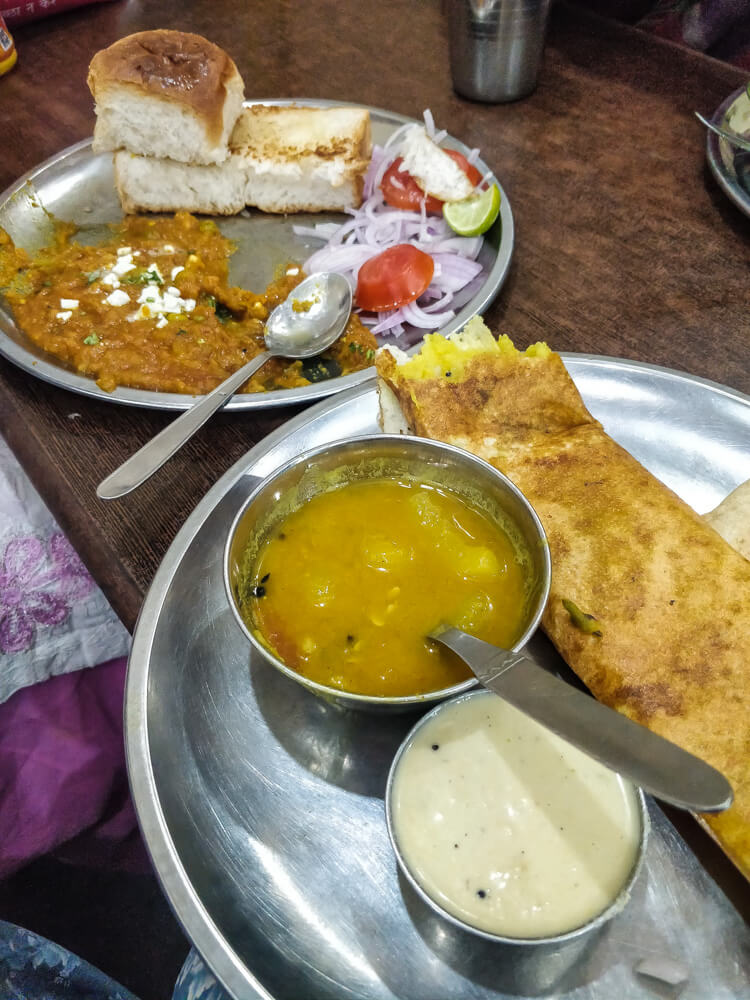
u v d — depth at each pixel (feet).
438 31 2.15
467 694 0.77
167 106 1.49
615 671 0.77
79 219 1.63
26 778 1.35
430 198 1.51
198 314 1.35
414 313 1.34
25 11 2.20
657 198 1.58
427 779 0.73
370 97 1.91
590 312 1.34
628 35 2.02
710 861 0.73
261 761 0.80
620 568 0.82
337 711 0.83
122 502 1.05
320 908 0.72
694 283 1.38
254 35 2.17
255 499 0.80
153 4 2.33
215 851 0.75
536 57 1.78
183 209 1.66
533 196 1.60
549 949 0.69
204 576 0.92
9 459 1.30
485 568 0.82
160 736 0.80
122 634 1.39
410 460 0.87
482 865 0.69
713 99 1.82
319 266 1.46
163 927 1.36
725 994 0.66
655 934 0.70
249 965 0.68
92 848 1.41
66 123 1.90
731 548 0.82
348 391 1.09
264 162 1.56
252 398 1.13
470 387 0.95
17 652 1.31
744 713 0.73
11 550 1.27
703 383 1.06
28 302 1.36
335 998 0.67
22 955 1.23
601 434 0.94
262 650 0.71
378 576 0.82
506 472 0.91
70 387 1.18
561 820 0.71
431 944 0.70
